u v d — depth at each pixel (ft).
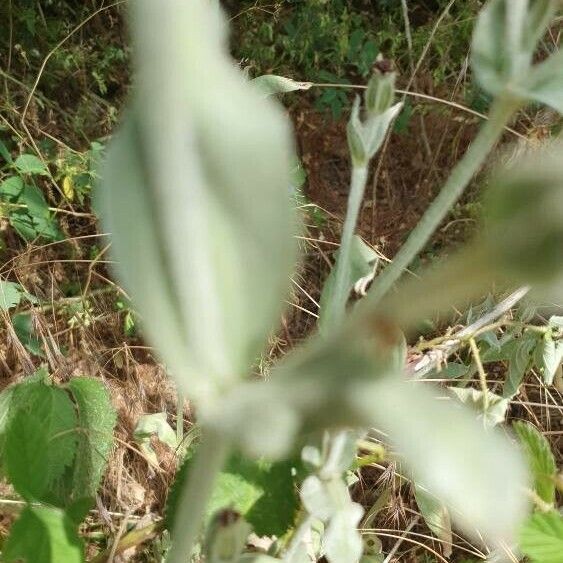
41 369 1.22
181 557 0.45
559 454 1.76
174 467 1.41
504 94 0.48
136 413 1.66
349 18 2.86
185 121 0.31
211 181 0.32
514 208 0.28
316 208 2.32
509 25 0.47
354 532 0.75
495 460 0.30
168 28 0.29
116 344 1.85
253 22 2.78
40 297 1.98
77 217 2.23
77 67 2.54
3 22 2.53
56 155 2.26
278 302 0.35
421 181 2.64
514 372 1.38
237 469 0.95
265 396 0.35
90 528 1.33
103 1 2.61
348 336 0.33
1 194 2.07
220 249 0.34
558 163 0.27
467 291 0.30
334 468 0.72
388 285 0.58
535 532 0.87
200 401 0.37
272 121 0.31
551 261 0.27
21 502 1.10
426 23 3.05
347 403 0.32
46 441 0.88
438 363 1.16
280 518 0.95
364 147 0.67
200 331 0.35
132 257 0.34
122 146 0.34
